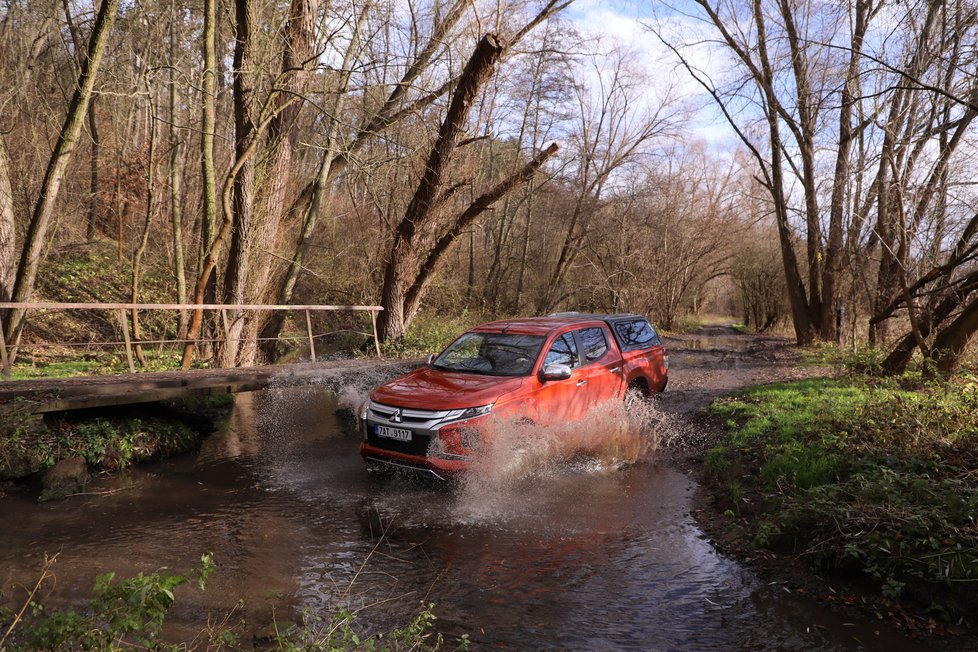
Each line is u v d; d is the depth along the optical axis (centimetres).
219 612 404
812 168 2200
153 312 2114
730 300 7938
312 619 390
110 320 1962
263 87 1499
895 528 469
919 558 431
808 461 639
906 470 595
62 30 1850
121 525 560
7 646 330
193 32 1912
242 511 596
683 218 3772
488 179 3497
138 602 270
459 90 1513
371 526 557
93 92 1294
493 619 398
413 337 1705
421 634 378
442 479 629
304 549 507
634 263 3481
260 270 1547
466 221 1697
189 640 365
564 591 437
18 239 2009
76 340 1898
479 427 632
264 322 1598
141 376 974
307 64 1476
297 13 1462
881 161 1359
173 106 1894
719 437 853
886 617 406
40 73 1945
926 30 1110
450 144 1569
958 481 527
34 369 1336
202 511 596
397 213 1880
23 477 663
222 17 1828
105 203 2256
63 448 699
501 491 650
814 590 442
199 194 2258
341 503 618
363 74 1484
